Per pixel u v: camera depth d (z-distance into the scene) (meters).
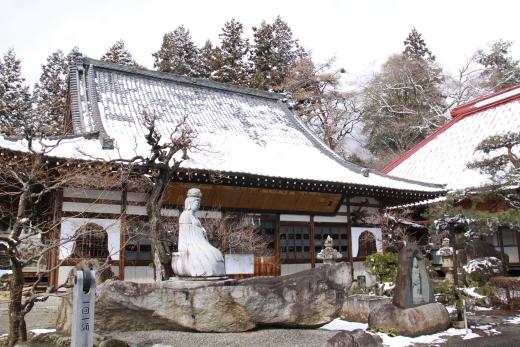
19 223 8.27
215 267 9.68
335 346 8.06
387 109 48.69
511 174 19.14
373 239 24.55
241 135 25.23
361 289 19.34
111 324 8.66
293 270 21.58
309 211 22.45
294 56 49.16
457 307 12.75
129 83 26.20
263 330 9.35
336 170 23.89
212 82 29.67
